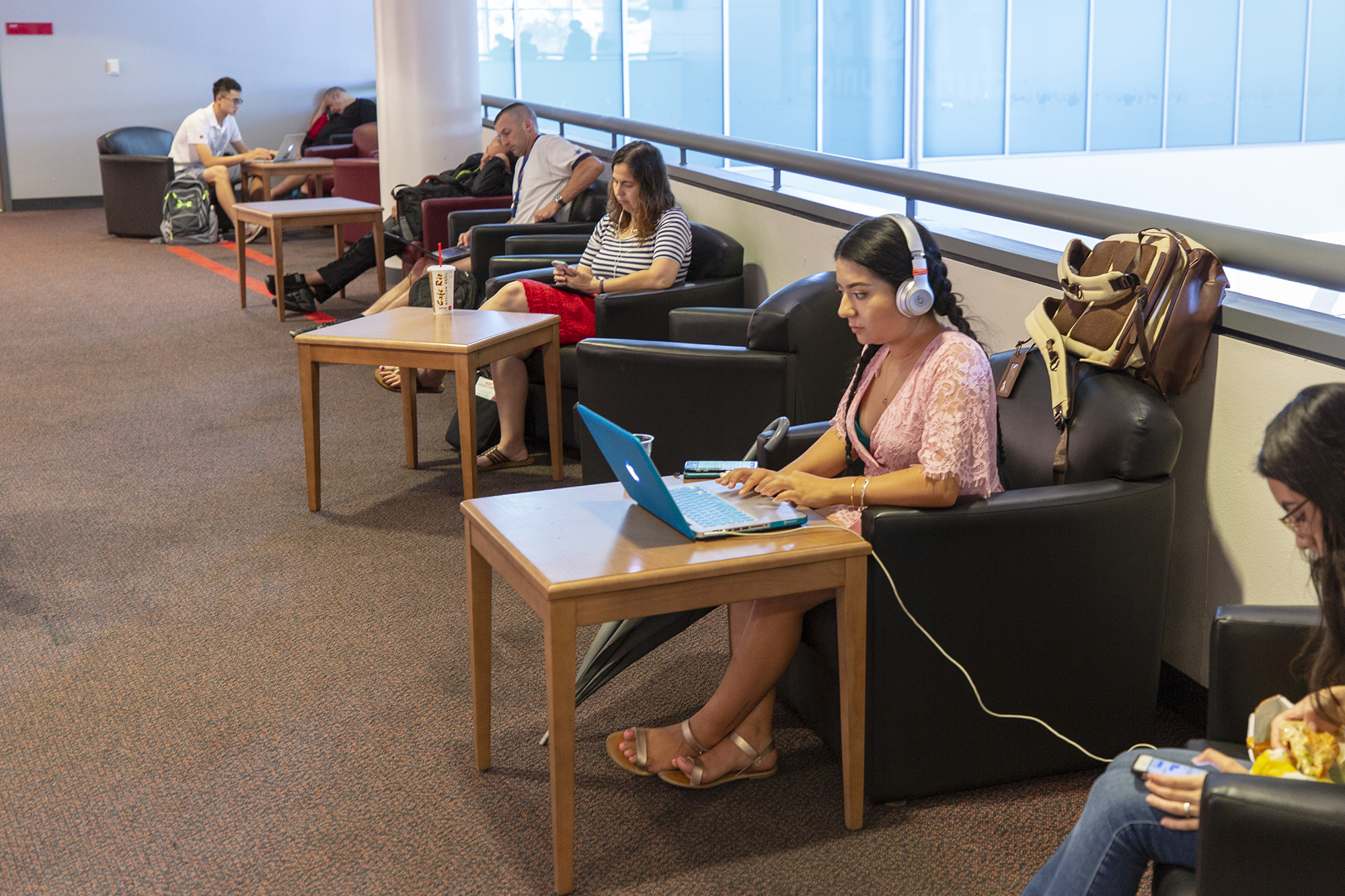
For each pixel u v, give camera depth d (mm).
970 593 1938
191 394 4812
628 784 2127
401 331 3434
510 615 2820
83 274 7566
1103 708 2086
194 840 1958
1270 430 1201
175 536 3318
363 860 1899
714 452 3141
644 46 7301
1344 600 1180
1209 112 6570
